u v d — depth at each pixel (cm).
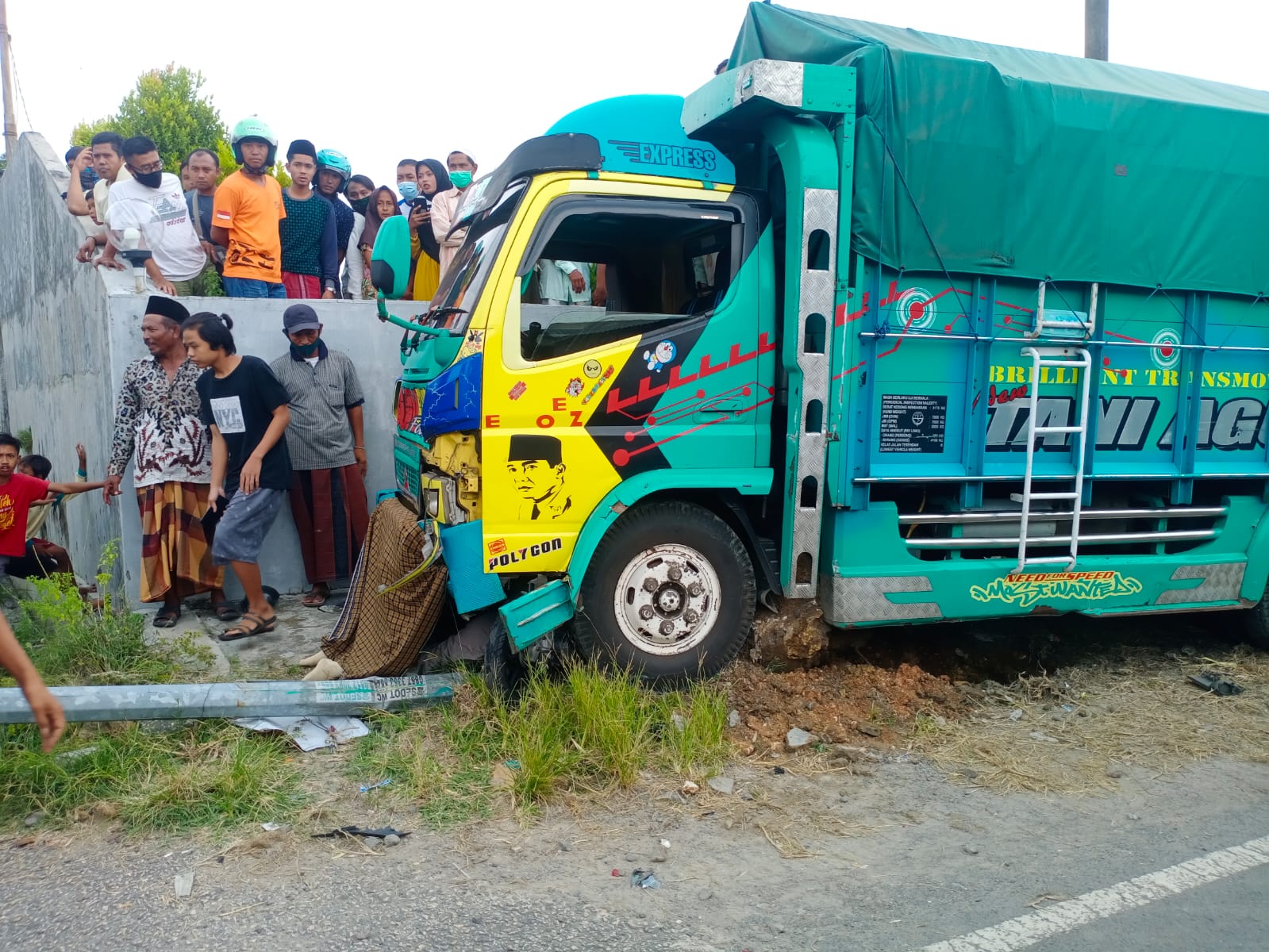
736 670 455
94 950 263
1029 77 476
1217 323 512
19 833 327
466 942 268
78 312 781
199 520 577
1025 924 284
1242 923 288
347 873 304
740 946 270
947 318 457
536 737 374
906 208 439
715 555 453
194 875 301
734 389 450
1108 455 498
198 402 573
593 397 425
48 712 221
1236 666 537
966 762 403
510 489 414
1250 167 501
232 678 475
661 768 382
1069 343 478
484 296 416
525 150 428
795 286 434
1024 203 458
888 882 308
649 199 438
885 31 491
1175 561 516
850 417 444
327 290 784
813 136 430
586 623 434
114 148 770
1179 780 394
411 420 496
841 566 454
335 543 639
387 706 417
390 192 853
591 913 285
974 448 467
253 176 709
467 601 413
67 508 898
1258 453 538
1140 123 477
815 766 393
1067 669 523
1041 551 502
